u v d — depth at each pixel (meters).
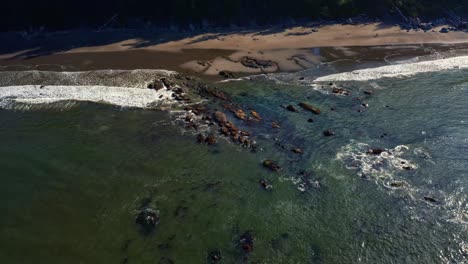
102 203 27.88
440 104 40.06
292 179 30.06
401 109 39.25
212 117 37.25
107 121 37.03
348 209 27.66
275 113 38.28
